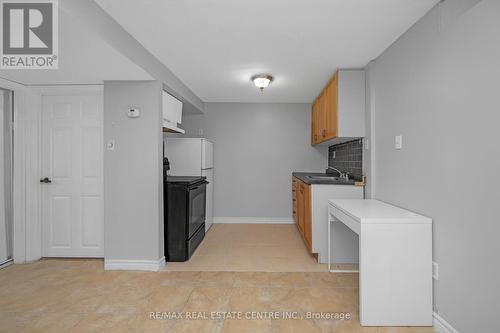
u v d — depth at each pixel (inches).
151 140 105.3
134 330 68.5
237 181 187.5
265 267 109.5
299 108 185.2
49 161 115.4
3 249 109.2
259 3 67.4
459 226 60.5
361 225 68.8
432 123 70.1
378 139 103.3
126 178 106.0
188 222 116.5
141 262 106.3
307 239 124.3
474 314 56.6
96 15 67.1
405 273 69.0
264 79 123.3
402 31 82.4
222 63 109.0
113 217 106.6
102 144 114.3
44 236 116.3
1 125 107.8
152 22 76.5
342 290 89.5
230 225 180.1
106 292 88.3
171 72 119.6
